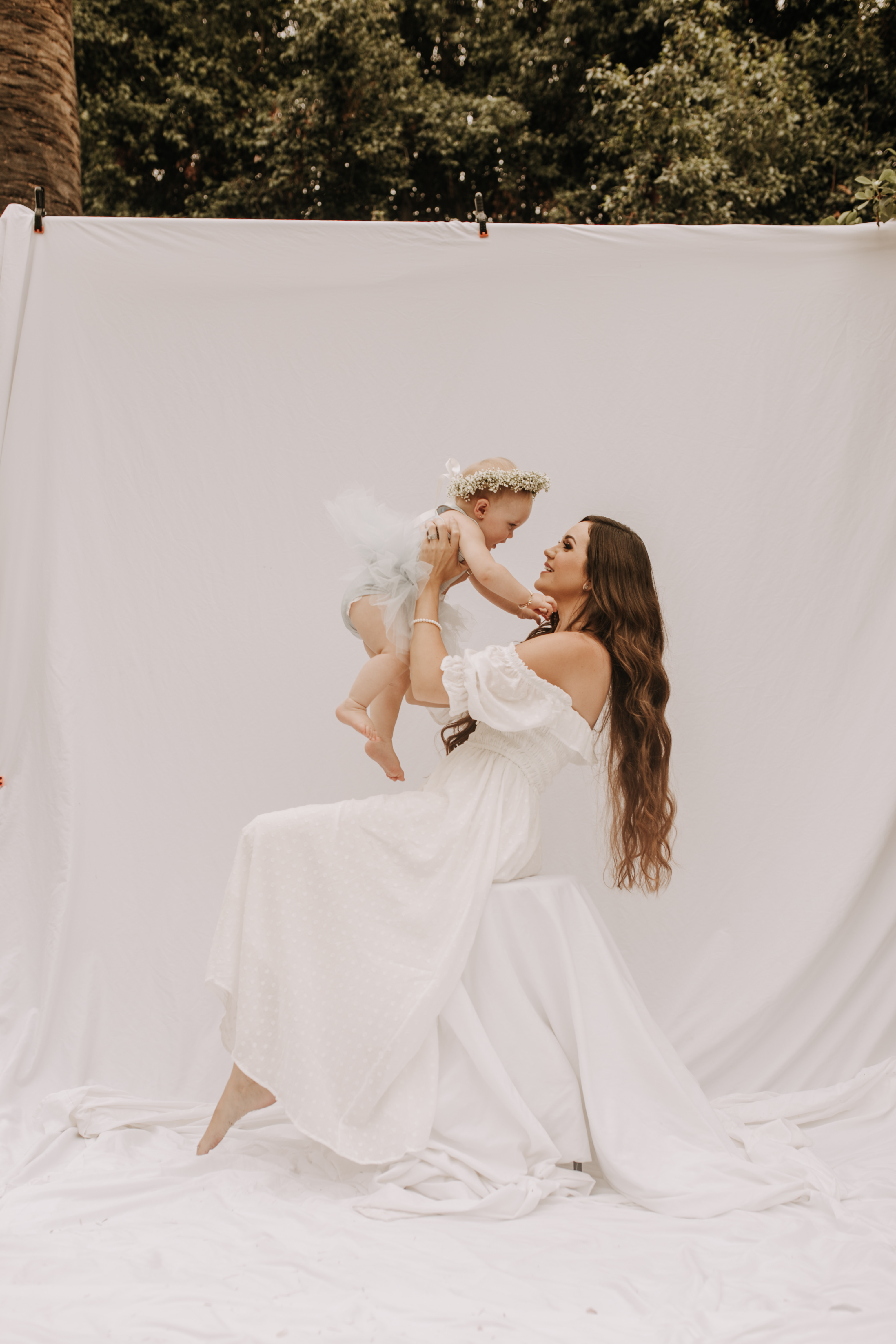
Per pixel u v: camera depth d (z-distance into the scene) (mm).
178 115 10766
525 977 2189
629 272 2963
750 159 9312
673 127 9117
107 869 2877
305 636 3035
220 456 3023
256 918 2162
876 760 2850
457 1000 2094
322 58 10391
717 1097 2660
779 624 2951
